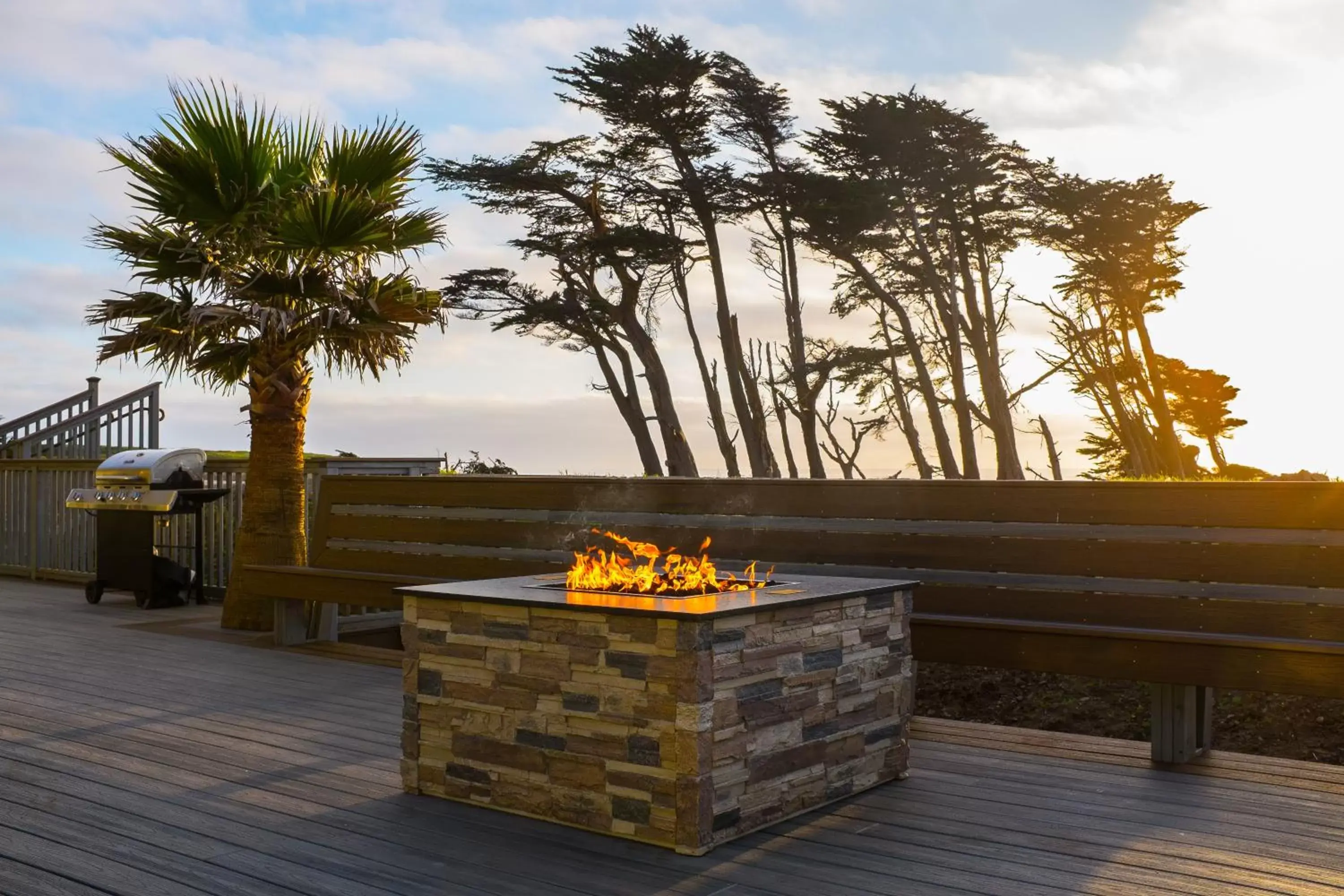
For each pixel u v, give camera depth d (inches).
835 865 126.4
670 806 131.5
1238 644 163.9
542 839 135.9
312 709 212.8
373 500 287.4
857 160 1060.5
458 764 151.6
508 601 144.9
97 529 392.5
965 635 189.5
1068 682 279.1
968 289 1109.1
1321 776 163.3
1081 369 1206.9
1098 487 189.3
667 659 131.6
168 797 153.8
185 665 261.7
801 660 145.0
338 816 145.3
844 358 1103.6
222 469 387.2
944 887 119.0
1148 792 155.4
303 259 311.0
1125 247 1080.2
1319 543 169.0
